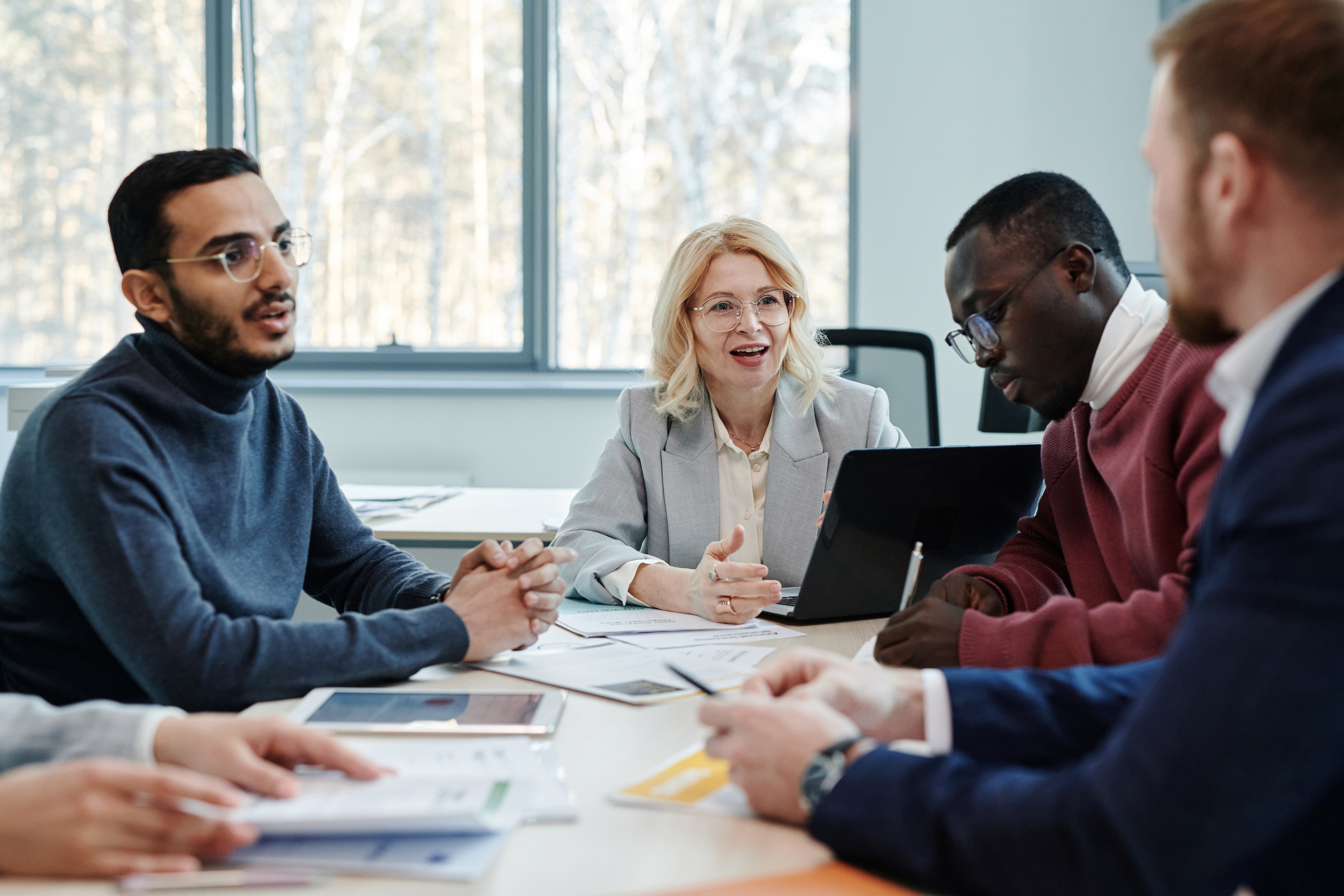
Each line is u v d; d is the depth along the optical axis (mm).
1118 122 3893
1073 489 1456
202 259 1266
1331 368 571
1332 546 540
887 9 3947
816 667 881
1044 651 1096
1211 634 572
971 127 3939
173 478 1238
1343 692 533
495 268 4211
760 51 4109
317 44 4145
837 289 4152
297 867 677
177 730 811
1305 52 606
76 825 671
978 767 692
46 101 4129
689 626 1468
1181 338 725
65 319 4188
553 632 1439
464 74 4145
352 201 4195
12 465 1218
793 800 735
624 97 4152
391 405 3973
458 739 958
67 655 1257
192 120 4168
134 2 4117
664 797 805
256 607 1331
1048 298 1275
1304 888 626
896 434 1979
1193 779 556
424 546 2371
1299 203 615
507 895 643
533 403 3953
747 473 1921
